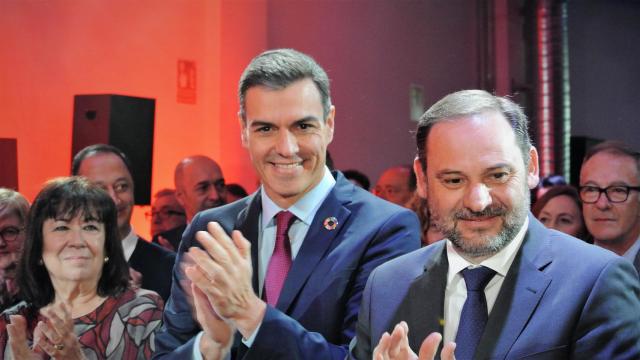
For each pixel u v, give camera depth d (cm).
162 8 573
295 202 188
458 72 729
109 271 230
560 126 725
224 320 162
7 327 200
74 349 200
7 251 271
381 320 156
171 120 571
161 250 285
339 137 628
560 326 137
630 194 262
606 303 136
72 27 543
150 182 421
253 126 178
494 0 732
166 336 189
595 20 825
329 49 627
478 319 144
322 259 181
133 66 562
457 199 141
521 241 149
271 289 184
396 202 422
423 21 698
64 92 539
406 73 683
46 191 230
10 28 519
